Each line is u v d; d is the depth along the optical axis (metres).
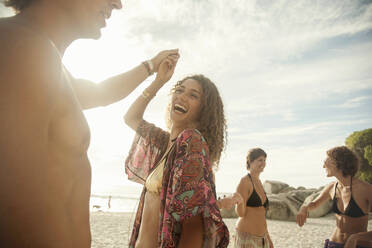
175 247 1.23
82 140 0.68
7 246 0.45
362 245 2.60
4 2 0.69
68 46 0.86
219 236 1.20
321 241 12.73
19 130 0.45
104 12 0.89
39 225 0.48
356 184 3.39
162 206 1.34
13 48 0.49
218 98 1.82
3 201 0.43
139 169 2.02
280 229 16.92
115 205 67.31
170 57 2.04
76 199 0.64
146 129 2.10
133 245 1.66
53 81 0.54
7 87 0.46
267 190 37.16
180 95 1.75
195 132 1.36
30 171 0.46
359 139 34.19
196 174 1.22
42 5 0.73
